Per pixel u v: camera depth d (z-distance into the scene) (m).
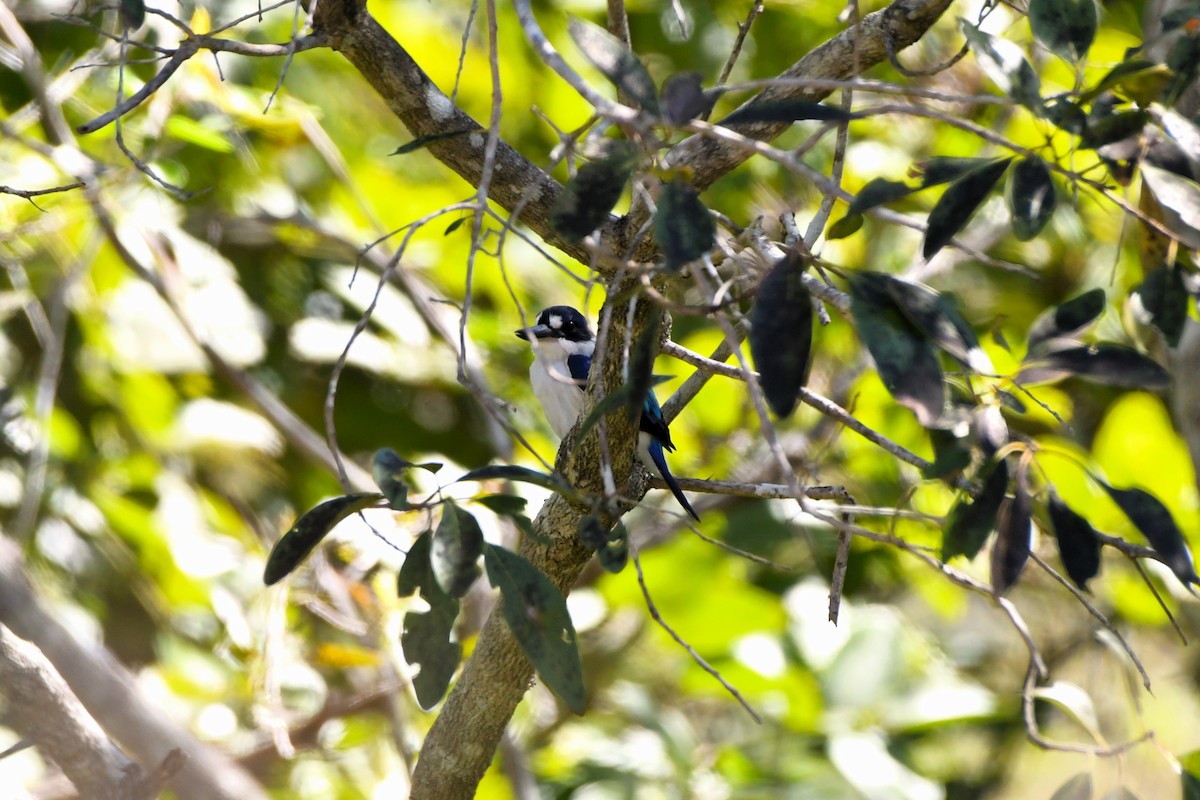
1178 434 12.15
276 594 8.73
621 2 6.36
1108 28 11.13
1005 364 10.77
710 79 13.51
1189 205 4.54
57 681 5.75
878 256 13.09
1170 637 13.87
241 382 11.20
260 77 12.64
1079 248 13.63
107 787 5.71
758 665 11.89
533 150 13.72
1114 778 9.05
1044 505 5.51
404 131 13.95
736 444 12.76
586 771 11.63
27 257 10.81
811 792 11.15
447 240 13.18
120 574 11.44
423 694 4.64
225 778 5.94
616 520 4.64
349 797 9.71
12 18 10.07
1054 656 14.07
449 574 4.41
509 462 11.62
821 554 12.80
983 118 12.59
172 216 11.58
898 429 11.66
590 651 12.96
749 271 4.43
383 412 13.64
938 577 12.74
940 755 14.38
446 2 13.96
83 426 12.70
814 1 13.66
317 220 12.90
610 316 4.99
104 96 11.49
